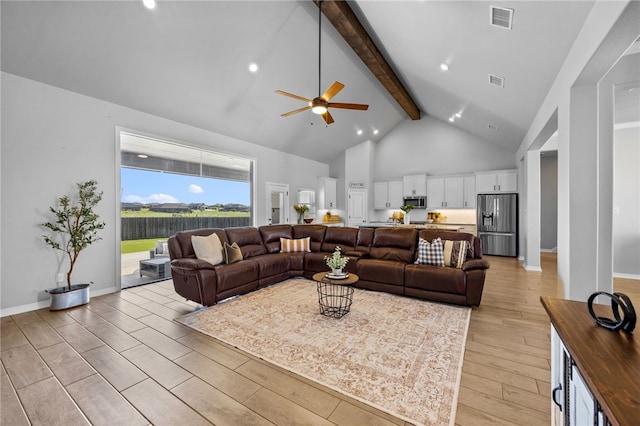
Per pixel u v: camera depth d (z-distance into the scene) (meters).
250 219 6.32
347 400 1.75
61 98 3.46
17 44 2.92
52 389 1.86
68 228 3.48
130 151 4.80
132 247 7.32
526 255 5.43
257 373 2.03
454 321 2.89
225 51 3.91
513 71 3.39
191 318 3.00
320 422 1.57
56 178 3.44
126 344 2.45
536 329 2.73
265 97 5.05
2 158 3.07
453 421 1.57
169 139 4.60
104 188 3.85
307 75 4.90
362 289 4.05
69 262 3.56
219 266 3.58
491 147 7.26
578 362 0.80
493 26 2.72
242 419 1.60
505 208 6.74
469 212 7.55
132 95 3.95
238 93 4.72
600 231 2.70
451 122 7.41
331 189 8.34
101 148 3.81
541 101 3.81
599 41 1.98
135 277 4.97
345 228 4.92
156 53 3.57
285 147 6.92
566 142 2.76
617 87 2.79
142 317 3.04
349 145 8.26
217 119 5.08
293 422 1.57
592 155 2.60
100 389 1.86
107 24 3.09
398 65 5.09
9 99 3.10
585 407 0.84
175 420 1.59
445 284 3.37
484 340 2.51
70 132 3.54
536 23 2.46
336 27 3.80
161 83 3.98
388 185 8.40
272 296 3.71
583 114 2.62
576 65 2.45
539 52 2.82
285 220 7.09
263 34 3.88
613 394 0.65
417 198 7.88
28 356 2.25
